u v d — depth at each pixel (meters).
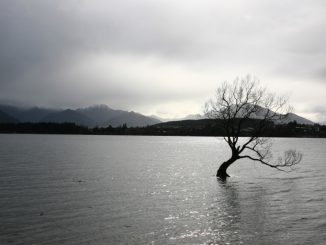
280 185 50.47
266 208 35.12
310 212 33.50
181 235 26.20
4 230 26.69
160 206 35.66
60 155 107.31
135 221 29.78
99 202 37.28
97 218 30.58
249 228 28.12
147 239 25.19
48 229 27.09
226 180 55.78
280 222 29.91
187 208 34.91
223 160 100.81
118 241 24.66
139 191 44.56
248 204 37.00
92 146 173.38
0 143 180.88
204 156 119.12
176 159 103.62
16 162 81.06
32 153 112.75
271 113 53.91
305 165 84.50
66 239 24.86
